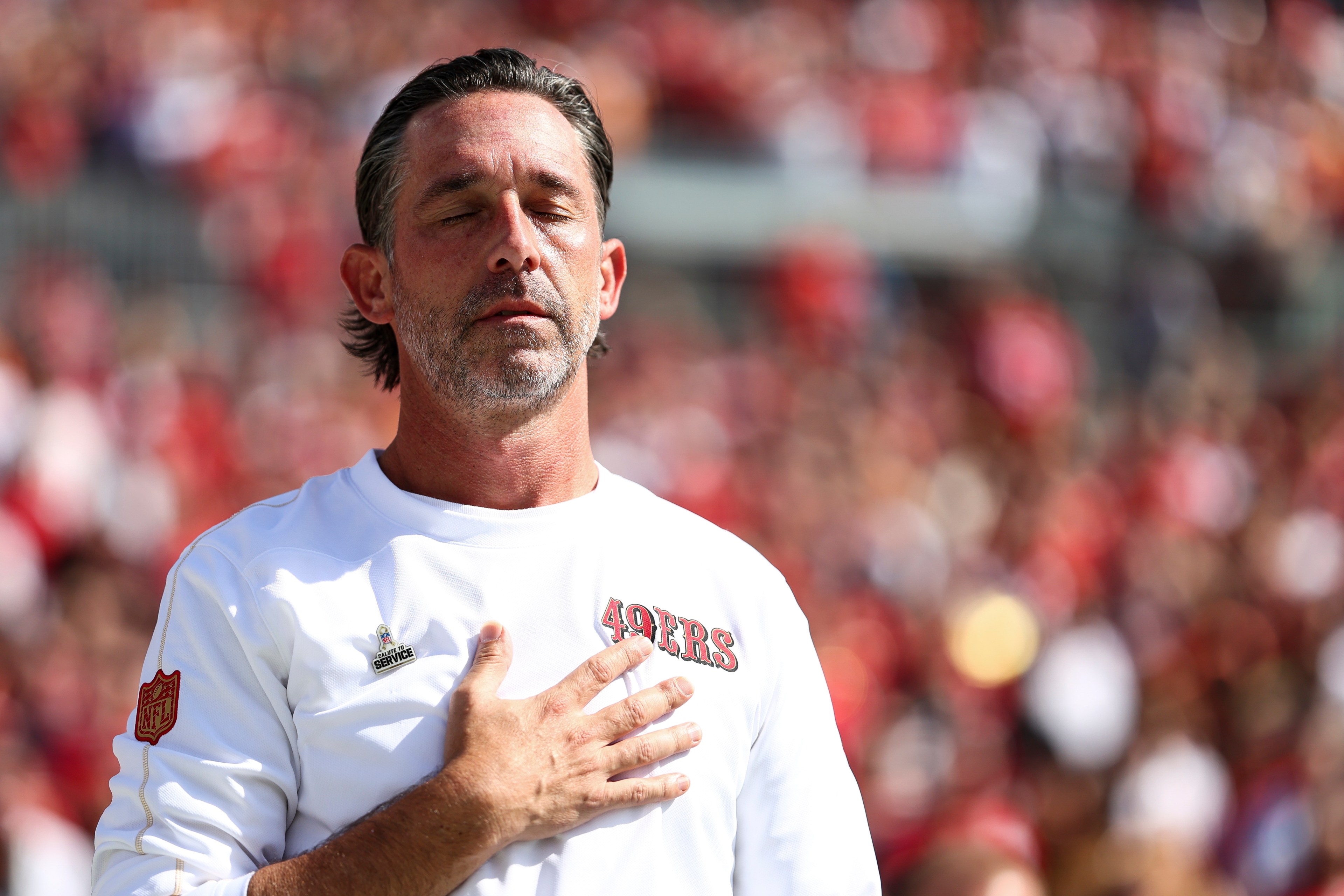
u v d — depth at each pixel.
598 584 6.34
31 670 19.28
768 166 48.66
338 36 48.59
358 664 5.97
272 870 5.57
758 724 6.47
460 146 6.40
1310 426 39.66
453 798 5.55
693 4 55.12
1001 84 54.31
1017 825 15.70
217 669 6.02
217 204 41.00
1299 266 49.34
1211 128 53.84
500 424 6.42
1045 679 21.20
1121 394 44.78
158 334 35.97
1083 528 31.47
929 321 46.44
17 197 39.69
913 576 28.88
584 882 5.74
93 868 6.12
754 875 6.37
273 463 32.59
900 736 18.84
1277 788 17.44
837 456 33.66
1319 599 23.50
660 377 37.97
